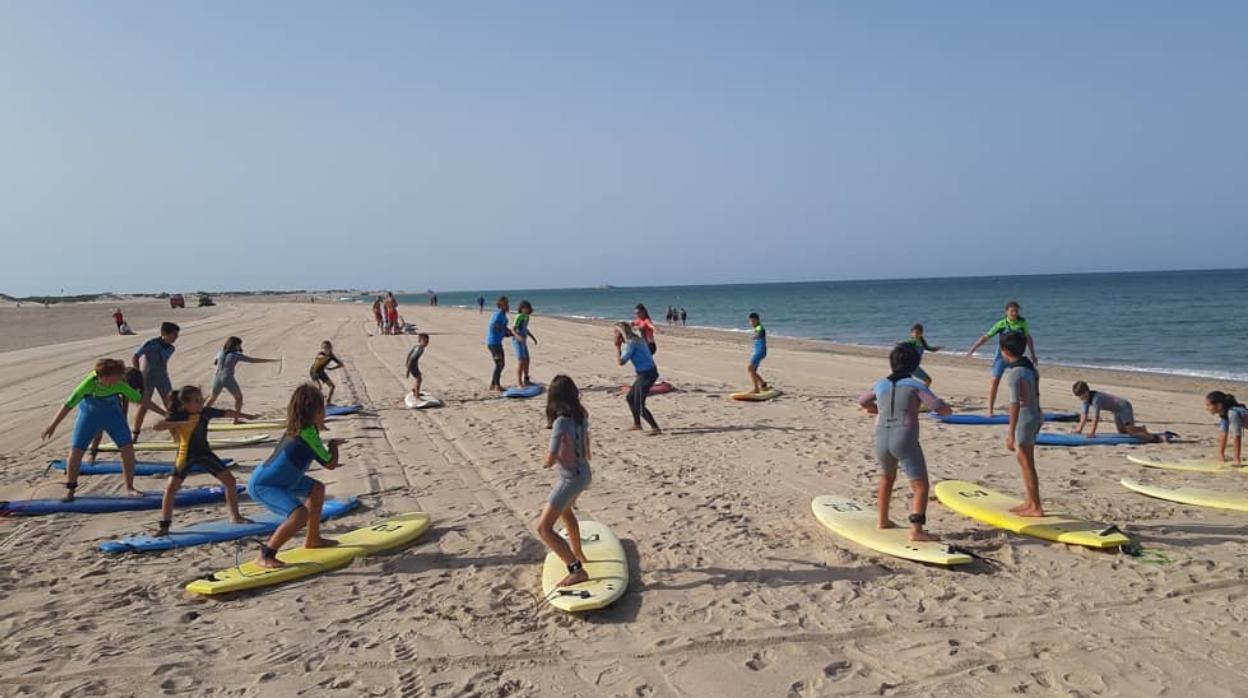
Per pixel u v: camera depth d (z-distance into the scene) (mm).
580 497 7969
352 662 4531
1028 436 6602
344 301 125062
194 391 6812
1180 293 74938
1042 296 78875
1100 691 4023
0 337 37781
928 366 20750
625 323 11633
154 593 5621
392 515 7496
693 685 4180
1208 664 4273
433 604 5336
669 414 13070
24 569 6098
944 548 5883
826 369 19859
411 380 18484
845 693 4059
